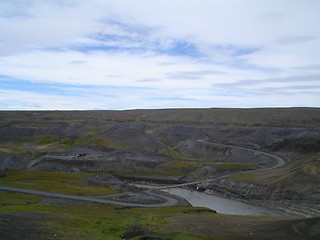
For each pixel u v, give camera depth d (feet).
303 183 310.24
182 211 254.47
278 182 331.57
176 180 433.48
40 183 345.10
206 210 266.77
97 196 302.66
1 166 440.86
